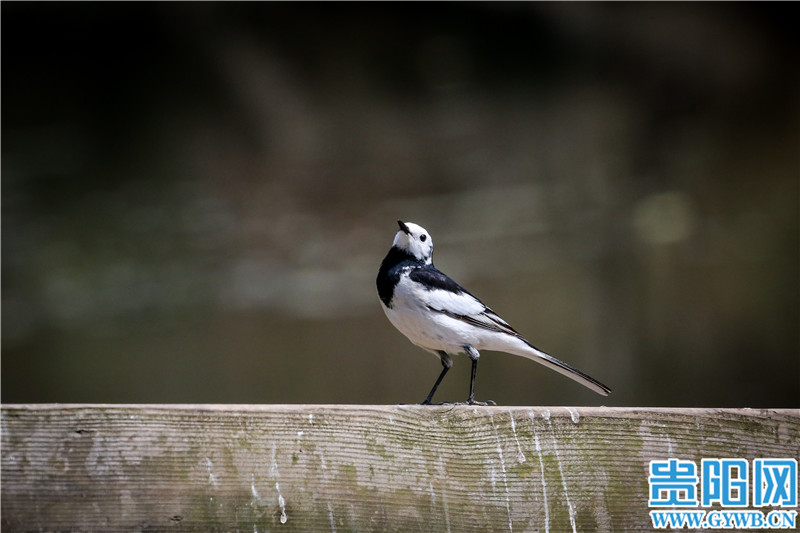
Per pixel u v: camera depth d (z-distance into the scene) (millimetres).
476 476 4285
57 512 3936
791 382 14656
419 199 16312
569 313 14914
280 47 16734
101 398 13719
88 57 16547
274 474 4086
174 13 16375
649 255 15578
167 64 16594
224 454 4074
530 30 17547
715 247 15766
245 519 4020
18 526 3906
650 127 17094
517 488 4301
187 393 13609
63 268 15078
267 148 16469
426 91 17062
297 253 15297
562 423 4422
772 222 16000
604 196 16391
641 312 15102
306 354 13875
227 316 14375
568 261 15438
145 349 13977
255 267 15141
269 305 14469
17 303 14586
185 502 4000
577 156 16797
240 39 16641
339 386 13594
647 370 14633
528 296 14977
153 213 15797
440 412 4352
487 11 17500
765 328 15047
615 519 4332
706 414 4520
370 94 16906
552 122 17031
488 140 16875
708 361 14766
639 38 17469
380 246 15531
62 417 4031
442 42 17391
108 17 16484
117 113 16500
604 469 4383
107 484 3980
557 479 4336
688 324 15039
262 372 13758
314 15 16781
